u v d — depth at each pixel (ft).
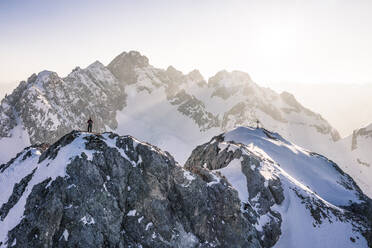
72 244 123.44
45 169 143.33
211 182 170.40
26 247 119.75
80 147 145.69
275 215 197.98
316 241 185.78
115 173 144.87
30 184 141.38
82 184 134.31
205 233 152.97
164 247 139.85
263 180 214.07
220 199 164.25
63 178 132.26
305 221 196.65
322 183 270.67
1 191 158.51
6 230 127.24
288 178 230.27
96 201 134.00
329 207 211.41
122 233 136.77
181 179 157.69
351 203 245.24
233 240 157.58
